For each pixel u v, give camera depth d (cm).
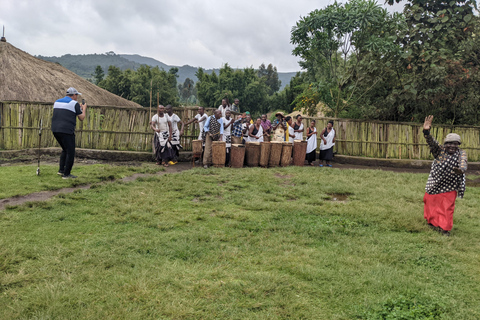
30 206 580
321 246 474
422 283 377
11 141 1134
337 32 1451
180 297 327
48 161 1028
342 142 1363
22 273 359
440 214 559
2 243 423
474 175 1195
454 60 1338
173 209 609
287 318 303
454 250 481
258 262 412
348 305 329
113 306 306
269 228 532
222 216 584
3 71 1483
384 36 1406
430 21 1377
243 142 1258
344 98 1666
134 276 360
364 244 484
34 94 1489
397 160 1310
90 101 1683
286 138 1264
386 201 717
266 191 775
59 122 761
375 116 1426
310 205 666
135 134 1178
